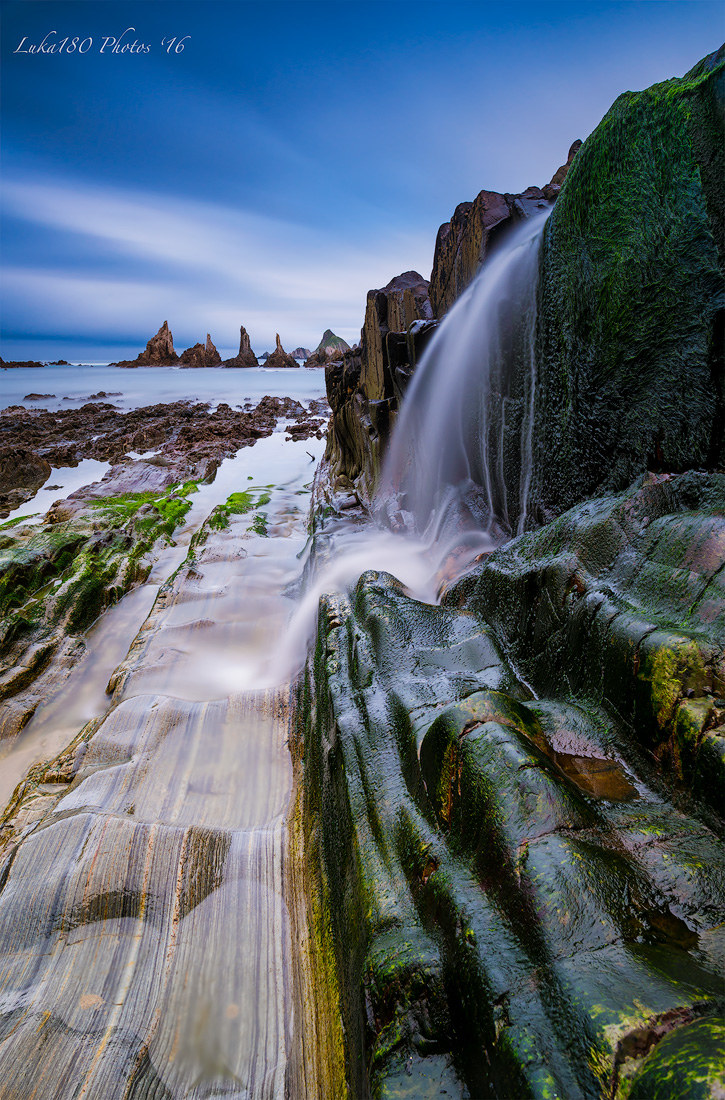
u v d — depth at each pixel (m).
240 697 6.70
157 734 6.13
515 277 7.11
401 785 3.74
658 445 4.75
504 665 4.77
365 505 12.71
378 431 12.19
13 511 17.95
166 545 13.60
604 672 3.57
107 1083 3.23
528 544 5.42
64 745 7.23
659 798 2.93
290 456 25.11
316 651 6.50
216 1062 3.37
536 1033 1.87
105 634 9.78
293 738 6.16
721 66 3.85
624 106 4.73
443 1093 2.13
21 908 4.20
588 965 2.03
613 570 4.11
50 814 5.15
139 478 20.03
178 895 4.32
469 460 9.14
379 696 4.67
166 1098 3.19
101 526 13.51
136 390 62.47
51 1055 3.35
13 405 49.09
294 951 3.95
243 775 5.70
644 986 1.89
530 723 3.35
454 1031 2.29
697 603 3.31
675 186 4.30
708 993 1.85
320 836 4.44
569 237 5.51
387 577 6.66
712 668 2.94
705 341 4.22
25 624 9.19
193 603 9.80
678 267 4.36
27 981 3.81
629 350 4.90
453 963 2.37
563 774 2.97
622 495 4.67
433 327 10.06
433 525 9.54
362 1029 2.57
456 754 3.14
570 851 2.41
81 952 3.98
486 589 5.65
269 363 125.94
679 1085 1.48
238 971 3.85
